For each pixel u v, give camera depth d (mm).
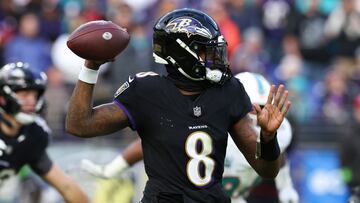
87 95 12648
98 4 37062
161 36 13062
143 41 34375
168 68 13219
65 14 36969
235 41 36125
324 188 31094
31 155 19297
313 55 38250
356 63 37875
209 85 13156
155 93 12953
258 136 13234
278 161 13289
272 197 20609
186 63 12898
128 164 18766
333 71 36531
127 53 32906
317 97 35469
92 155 29094
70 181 19219
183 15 13133
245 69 34594
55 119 30984
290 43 37844
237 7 38094
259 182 19078
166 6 36781
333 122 32500
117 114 12891
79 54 12523
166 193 12820
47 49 35438
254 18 38125
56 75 33562
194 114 12891
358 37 38406
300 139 32188
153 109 12922
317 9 39031
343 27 38406
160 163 12914
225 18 36562
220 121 13008
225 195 13156
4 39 35562
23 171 22109
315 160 31531
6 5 36688
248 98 13406
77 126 12625
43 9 36906
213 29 13039
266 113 12719
